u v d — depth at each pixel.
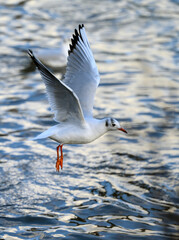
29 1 28.08
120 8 27.19
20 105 16.75
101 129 9.80
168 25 24.88
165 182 12.36
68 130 9.56
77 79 10.12
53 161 13.41
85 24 24.98
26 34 23.39
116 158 13.59
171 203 11.43
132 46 22.34
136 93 17.77
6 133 14.86
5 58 20.55
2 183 12.27
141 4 27.88
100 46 22.34
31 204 11.48
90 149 14.14
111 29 24.41
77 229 10.48
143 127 15.29
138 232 10.30
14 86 18.27
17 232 10.41
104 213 11.10
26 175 12.66
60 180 12.50
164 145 14.14
